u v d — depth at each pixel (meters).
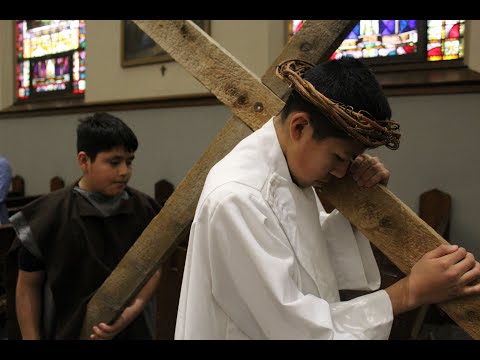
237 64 1.07
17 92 4.96
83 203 1.43
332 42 1.00
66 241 1.39
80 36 4.43
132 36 3.80
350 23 1.00
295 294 0.76
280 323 0.75
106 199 1.47
